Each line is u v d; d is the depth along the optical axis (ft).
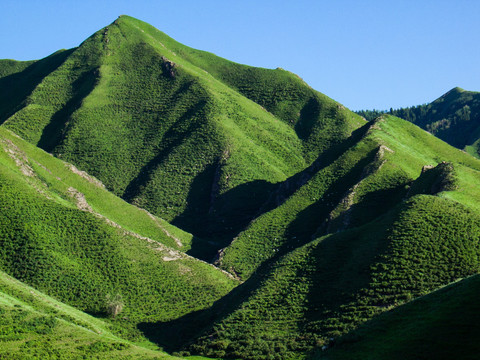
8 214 347.97
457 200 318.45
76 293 320.09
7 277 291.58
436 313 181.37
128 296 333.42
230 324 268.41
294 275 293.64
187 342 276.62
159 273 364.58
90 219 381.40
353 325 230.07
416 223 284.82
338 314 243.40
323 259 297.74
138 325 306.55
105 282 337.93
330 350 191.31
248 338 251.19
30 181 399.65
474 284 190.19
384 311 229.04
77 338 218.59
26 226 344.28
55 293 313.94
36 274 320.09
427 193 369.30
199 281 369.09
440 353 159.02
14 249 330.75
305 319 253.24
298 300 270.46
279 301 274.57
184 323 309.63
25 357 187.52
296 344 231.91
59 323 226.79
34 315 225.97
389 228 290.76
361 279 263.08
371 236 297.33
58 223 363.56
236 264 422.00
